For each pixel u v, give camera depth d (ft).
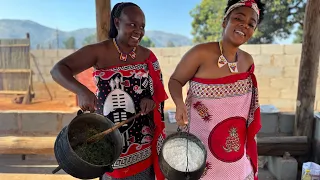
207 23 37.55
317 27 9.15
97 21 9.27
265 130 10.53
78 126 4.14
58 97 25.94
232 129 4.85
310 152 9.80
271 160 9.93
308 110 9.67
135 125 4.80
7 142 9.80
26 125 11.10
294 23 29.01
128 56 4.71
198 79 4.77
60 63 4.30
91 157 4.05
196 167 4.25
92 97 4.01
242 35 4.46
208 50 4.66
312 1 9.12
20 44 25.04
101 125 4.27
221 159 4.88
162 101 5.04
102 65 4.66
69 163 3.76
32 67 25.62
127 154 4.84
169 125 10.28
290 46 20.63
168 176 4.25
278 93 21.31
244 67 4.95
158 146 5.10
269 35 29.86
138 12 4.51
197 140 4.53
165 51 22.86
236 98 4.75
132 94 4.69
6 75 25.40
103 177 5.24
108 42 4.71
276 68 21.12
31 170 10.15
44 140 9.94
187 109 5.02
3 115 11.07
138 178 5.06
